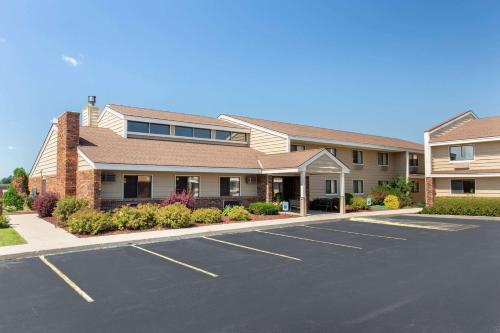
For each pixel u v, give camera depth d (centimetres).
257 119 3086
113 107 2453
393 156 3509
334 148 2989
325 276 852
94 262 994
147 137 2331
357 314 609
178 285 780
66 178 1883
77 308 643
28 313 621
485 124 2789
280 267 941
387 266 952
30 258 1042
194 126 2522
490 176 2433
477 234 1522
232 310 629
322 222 1952
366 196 3206
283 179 2634
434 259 1038
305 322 576
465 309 629
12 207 2603
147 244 1269
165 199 1911
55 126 2200
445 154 2719
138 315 609
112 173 1808
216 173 2192
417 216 2317
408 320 581
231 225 1689
